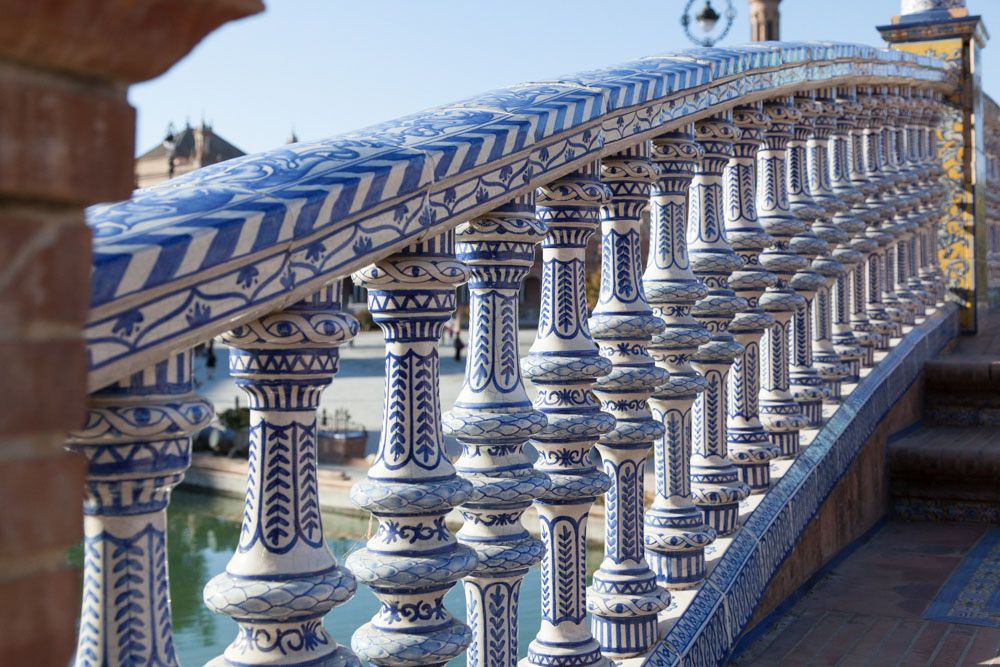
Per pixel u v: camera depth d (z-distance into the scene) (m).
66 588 0.82
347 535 9.55
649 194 2.83
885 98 5.22
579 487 2.43
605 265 2.78
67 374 0.83
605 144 2.46
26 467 0.80
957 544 4.45
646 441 2.75
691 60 3.05
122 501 1.36
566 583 2.49
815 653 3.22
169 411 1.34
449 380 29.05
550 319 2.47
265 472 1.60
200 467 16.03
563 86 2.45
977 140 6.72
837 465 4.23
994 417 5.39
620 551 2.78
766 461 3.68
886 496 4.85
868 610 3.61
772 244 3.64
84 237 0.84
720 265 3.29
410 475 1.87
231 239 1.34
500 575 2.21
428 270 1.84
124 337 1.24
